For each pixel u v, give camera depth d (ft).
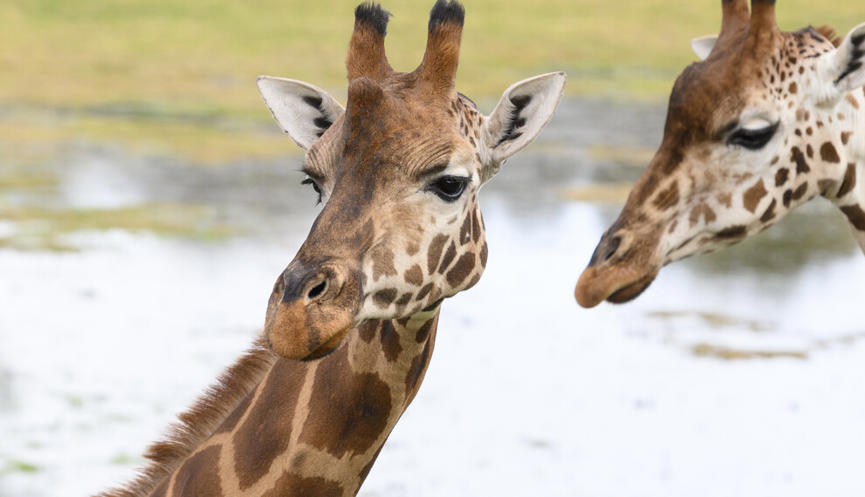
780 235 77.71
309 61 153.69
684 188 20.44
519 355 51.65
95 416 42.68
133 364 48.37
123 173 91.97
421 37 161.79
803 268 68.90
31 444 39.99
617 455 41.42
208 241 70.95
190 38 168.45
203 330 53.21
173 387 45.93
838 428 44.39
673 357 51.80
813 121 20.95
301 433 18.10
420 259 16.33
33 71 141.90
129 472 37.86
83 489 36.58
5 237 69.46
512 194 87.40
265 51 160.86
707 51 23.81
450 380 48.32
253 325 54.08
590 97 135.33
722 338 54.54
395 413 18.29
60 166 93.61
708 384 48.78
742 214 20.59
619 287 20.12
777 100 20.45
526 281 63.62
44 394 44.65
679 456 41.63
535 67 152.35
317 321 14.96
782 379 49.34
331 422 18.02
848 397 47.52
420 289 16.49
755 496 38.24
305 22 184.55
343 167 16.31
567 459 40.91
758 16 20.40
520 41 170.60
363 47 17.38
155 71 145.89
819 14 168.86
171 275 62.59
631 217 20.40
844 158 21.30
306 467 18.10
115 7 187.32
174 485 19.08
